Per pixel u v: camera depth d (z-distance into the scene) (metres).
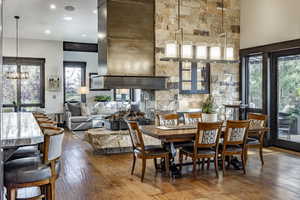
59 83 10.15
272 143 6.41
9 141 2.08
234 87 7.10
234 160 4.68
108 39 5.66
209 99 6.75
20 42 9.60
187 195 3.42
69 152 5.93
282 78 6.15
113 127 6.04
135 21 5.92
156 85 6.09
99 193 3.51
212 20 6.80
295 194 3.42
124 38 5.81
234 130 4.15
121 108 9.73
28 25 7.96
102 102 10.48
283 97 6.14
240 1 7.14
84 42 10.63
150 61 6.09
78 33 9.02
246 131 4.25
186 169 4.59
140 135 3.94
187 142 4.77
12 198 2.17
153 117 6.21
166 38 6.26
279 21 5.99
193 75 6.62
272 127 6.39
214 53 4.53
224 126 4.71
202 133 3.94
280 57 6.18
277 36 6.05
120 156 5.57
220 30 6.89
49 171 2.27
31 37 9.55
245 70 7.10
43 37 9.59
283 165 4.77
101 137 5.68
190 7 6.55
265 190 3.57
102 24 5.90
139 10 5.96
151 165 4.87
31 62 9.76
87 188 3.69
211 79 6.80
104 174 4.32
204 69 6.76
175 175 4.14
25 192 3.56
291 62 5.93
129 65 5.86
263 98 6.40
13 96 9.55
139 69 5.97
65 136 8.07
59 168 2.46
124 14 5.81
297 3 5.57
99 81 5.89
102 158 5.40
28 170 2.17
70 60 10.70
